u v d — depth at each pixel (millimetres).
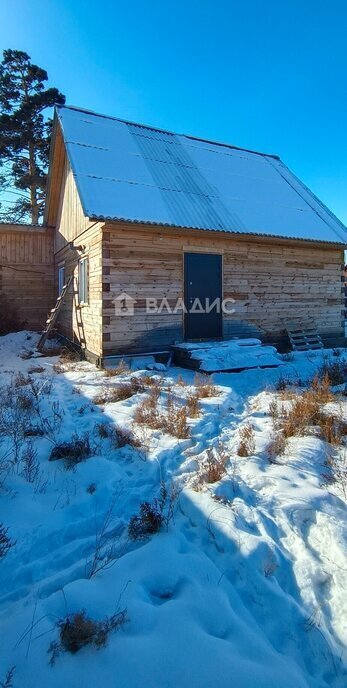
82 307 11477
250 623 2219
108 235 9297
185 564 2615
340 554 2670
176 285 10156
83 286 11375
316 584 2490
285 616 2273
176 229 9523
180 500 3402
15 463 4012
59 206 15062
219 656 1942
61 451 4270
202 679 1834
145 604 2281
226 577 2559
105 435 4918
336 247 12445
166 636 2062
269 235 10688
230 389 7184
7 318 15633
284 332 12008
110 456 4422
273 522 3053
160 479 3863
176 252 10148
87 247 10773
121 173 10359
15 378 8234
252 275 11352
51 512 3330
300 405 5441
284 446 4344
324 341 12742
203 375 8477
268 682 1828
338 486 3533
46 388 7062
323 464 4016
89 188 9289
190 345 9703
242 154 15109
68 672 1880
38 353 12016
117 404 6246
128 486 3758
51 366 10094
